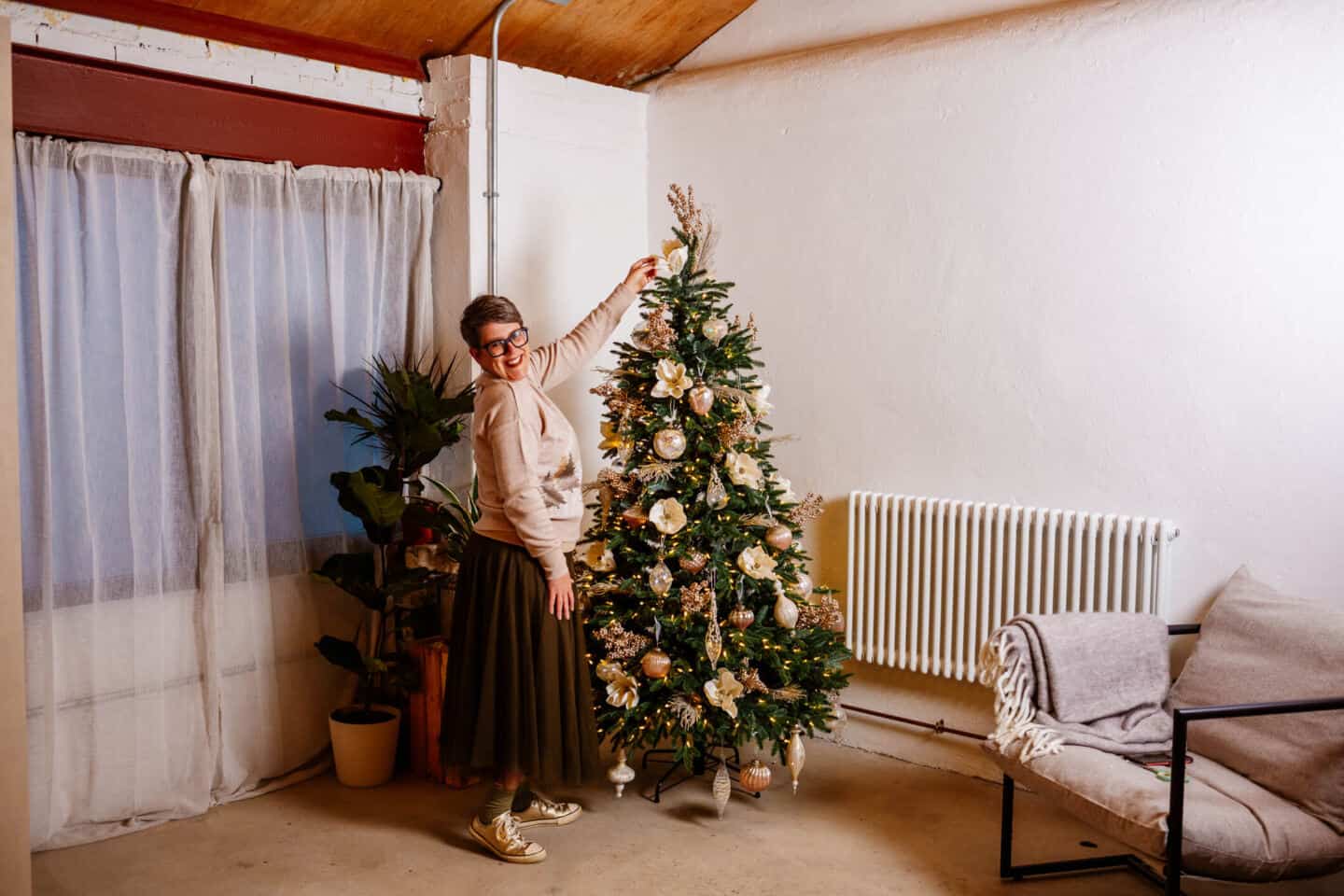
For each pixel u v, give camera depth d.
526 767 2.91
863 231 3.85
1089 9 3.30
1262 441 3.05
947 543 3.58
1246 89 3.03
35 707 2.97
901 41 3.72
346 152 3.69
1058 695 2.78
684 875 2.92
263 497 3.46
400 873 2.93
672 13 4.07
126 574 3.13
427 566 3.62
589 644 3.31
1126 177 3.26
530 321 4.02
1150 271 3.23
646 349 3.30
